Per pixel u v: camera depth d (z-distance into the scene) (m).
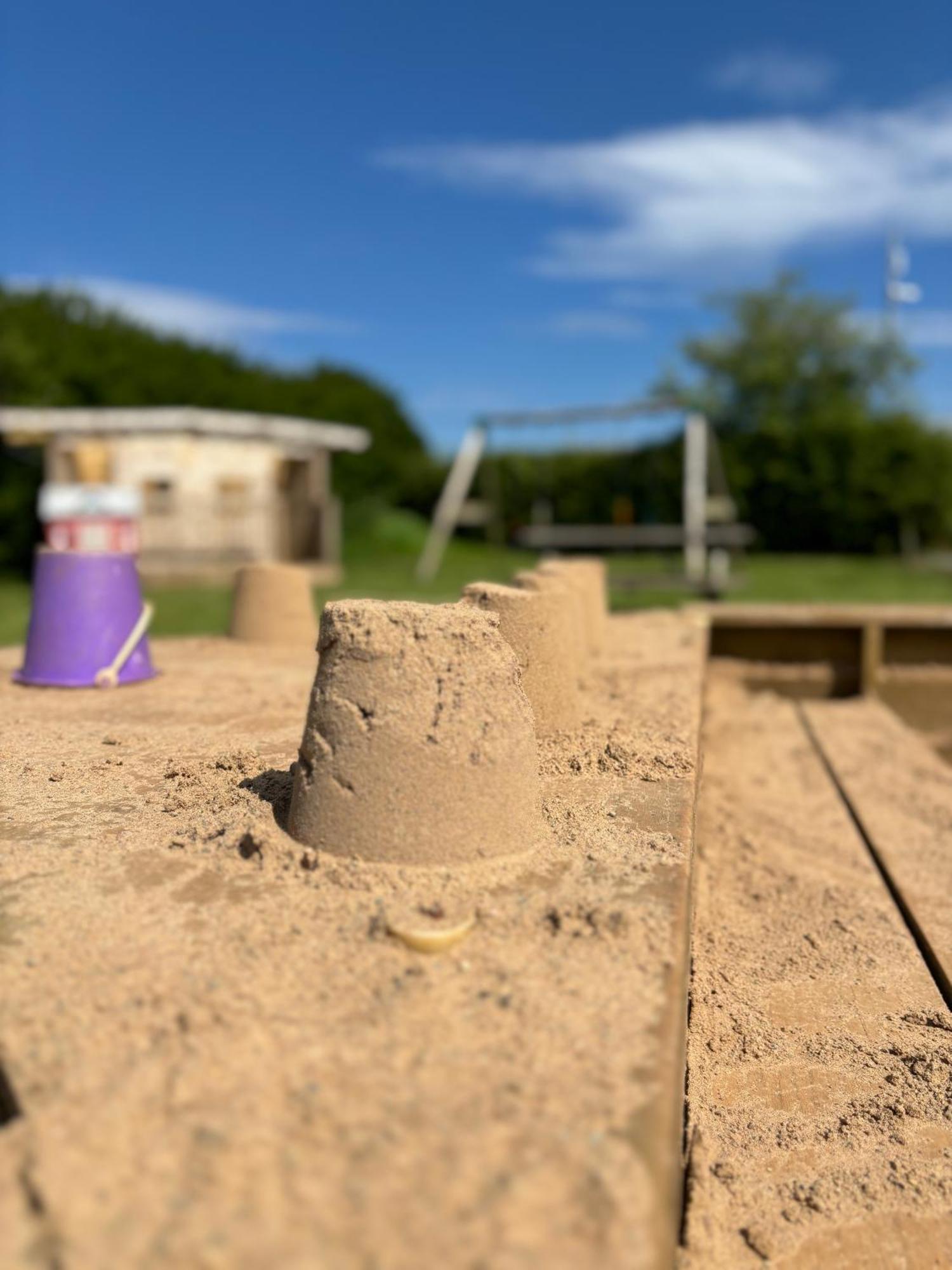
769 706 2.12
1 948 0.51
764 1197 0.60
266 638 1.59
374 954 0.51
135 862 0.63
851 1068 0.73
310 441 3.90
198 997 0.46
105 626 1.22
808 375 7.46
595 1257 0.33
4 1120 0.41
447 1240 0.33
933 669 2.25
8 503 4.18
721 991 0.84
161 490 3.59
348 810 0.61
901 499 5.57
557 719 0.93
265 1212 0.34
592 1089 0.41
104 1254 0.33
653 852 0.64
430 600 2.85
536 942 0.52
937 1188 0.61
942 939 0.95
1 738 0.95
